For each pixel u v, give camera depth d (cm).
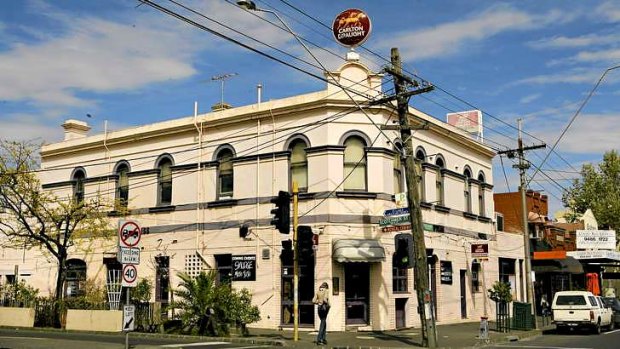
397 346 1952
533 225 4362
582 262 4297
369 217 2514
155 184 2980
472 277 3269
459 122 3697
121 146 3131
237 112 2772
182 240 2842
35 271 3316
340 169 2523
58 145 3344
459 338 2225
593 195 5784
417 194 2016
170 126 2952
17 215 2905
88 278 3092
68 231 2831
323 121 2555
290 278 2559
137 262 1630
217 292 2195
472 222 3306
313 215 2512
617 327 3119
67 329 2464
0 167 2812
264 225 2630
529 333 2509
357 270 2528
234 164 2755
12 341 1903
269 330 2475
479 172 3488
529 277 2891
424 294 1973
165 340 2047
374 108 2575
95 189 3177
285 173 2614
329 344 2002
